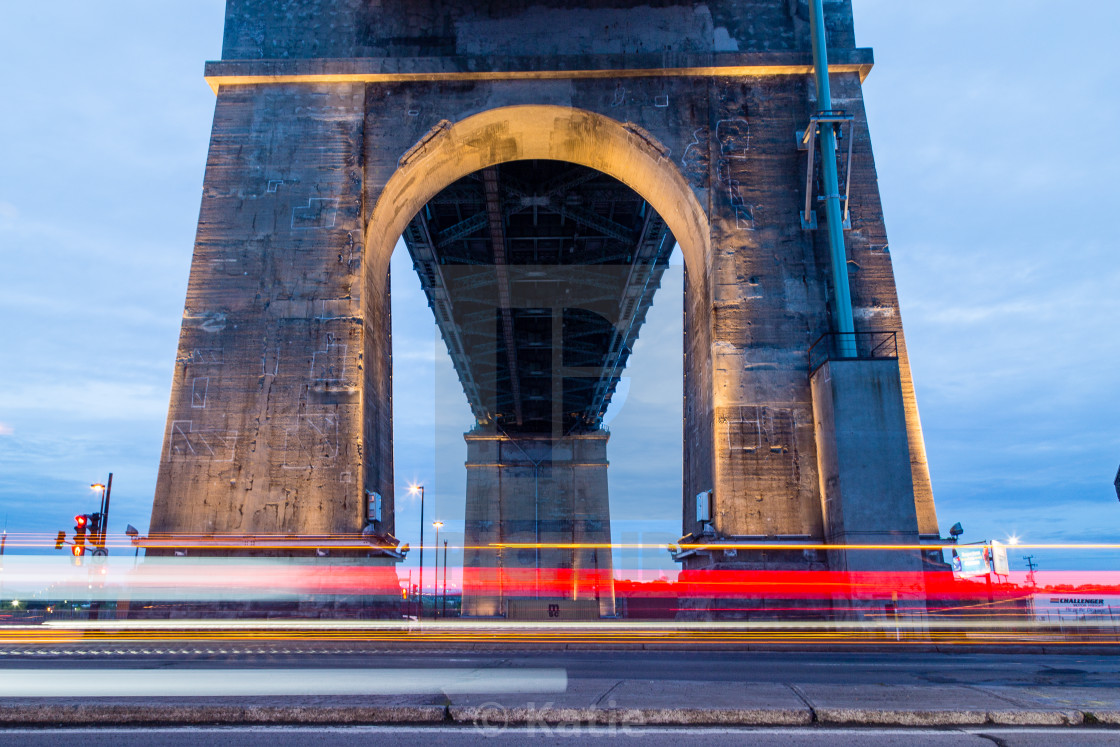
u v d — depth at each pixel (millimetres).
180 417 21594
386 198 23828
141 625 19109
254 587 20172
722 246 23094
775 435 21719
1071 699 6477
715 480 21625
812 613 20203
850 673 9852
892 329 22500
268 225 23156
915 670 10547
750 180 23609
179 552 20422
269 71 24203
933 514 20875
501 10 24891
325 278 22719
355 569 20453
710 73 24297
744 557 20844
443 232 36344
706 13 24797
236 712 5656
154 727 5504
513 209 34906
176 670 9578
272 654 13672
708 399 22844
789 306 22609
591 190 33938
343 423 21562
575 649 15555
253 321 22391
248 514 20812
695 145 23875
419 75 24250
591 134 25203
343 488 21047
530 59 24266
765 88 24297
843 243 22547
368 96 24266
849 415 19953
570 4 24922
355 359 22062
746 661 12570
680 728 5516
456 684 7309
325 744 4941
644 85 24312
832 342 22188
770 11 24797
